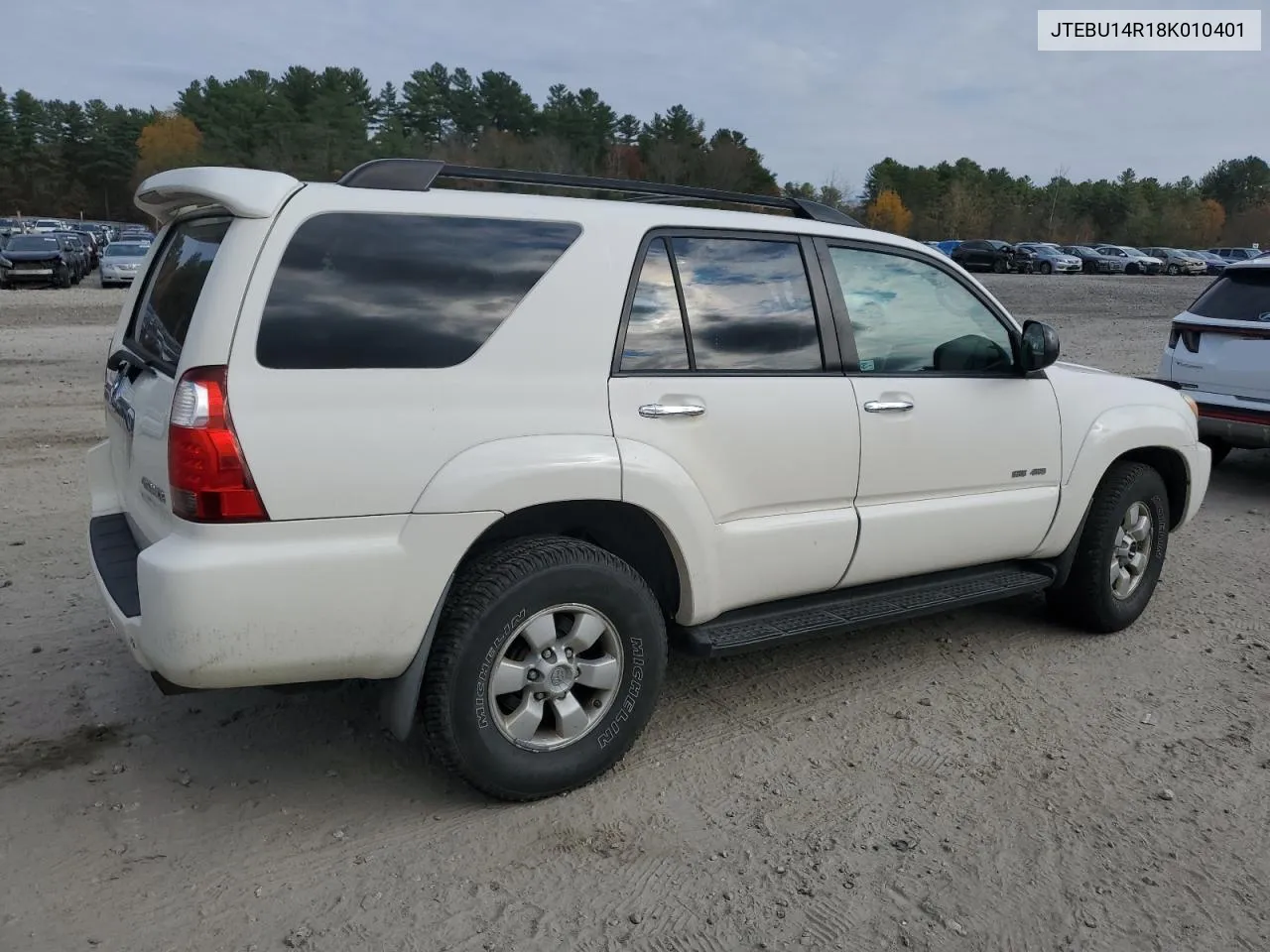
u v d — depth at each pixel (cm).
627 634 344
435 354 310
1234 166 12294
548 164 7219
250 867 303
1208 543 668
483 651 316
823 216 421
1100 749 386
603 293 339
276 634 291
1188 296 3275
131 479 351
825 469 387
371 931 276
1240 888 304
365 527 299
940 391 420
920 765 372
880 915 288
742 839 323
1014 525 451
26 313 2028
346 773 357
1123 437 483
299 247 297
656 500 343
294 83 8325
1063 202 10369
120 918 279
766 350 377
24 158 11525
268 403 286
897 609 414
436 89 8606
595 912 287
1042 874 309
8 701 396
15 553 566
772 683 439
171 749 369
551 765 336
